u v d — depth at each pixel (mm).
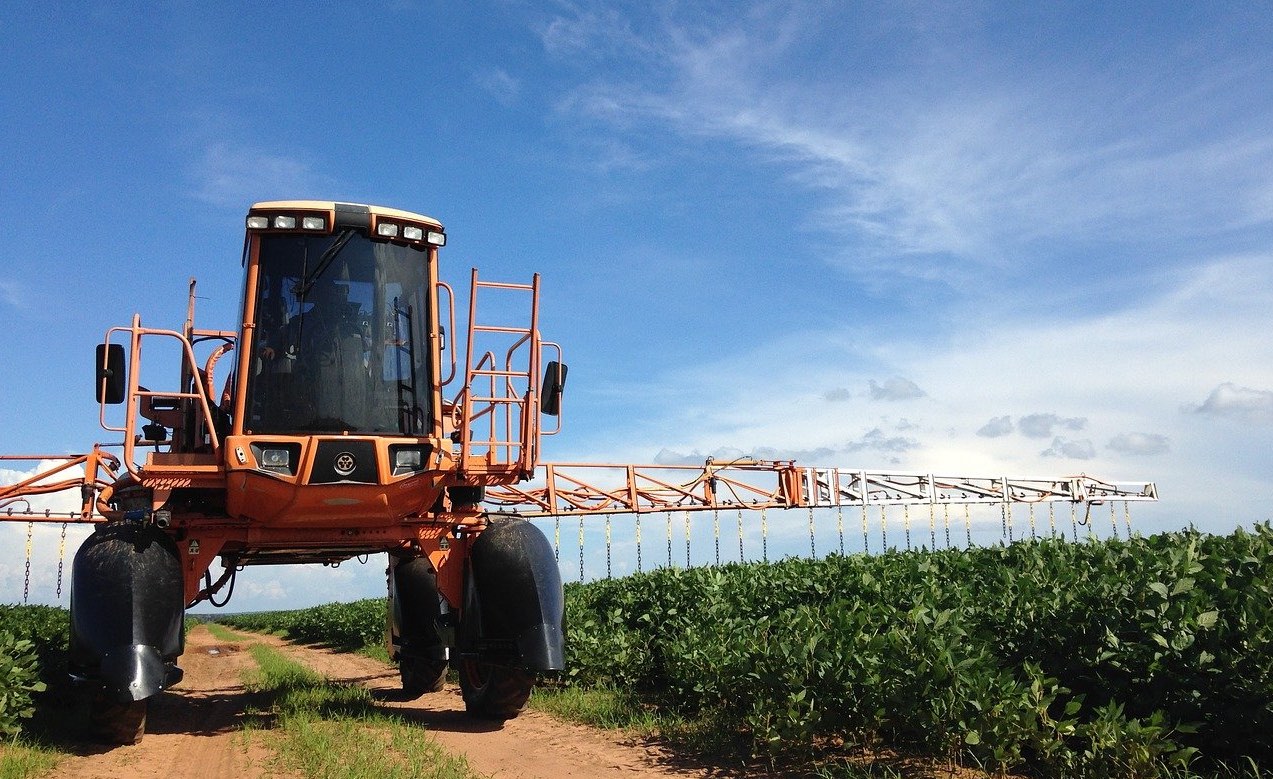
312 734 8117
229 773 7000
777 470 17844
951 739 6238
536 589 8773
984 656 6488
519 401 9047
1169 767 5664
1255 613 5934
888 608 8445
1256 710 5582
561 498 15625
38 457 10492
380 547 10062
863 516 18688
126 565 7852
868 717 6930
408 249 9055
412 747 7543
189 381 9789
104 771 7156
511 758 7672
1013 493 20812
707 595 12500
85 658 7590
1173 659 6113
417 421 8781
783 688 7438
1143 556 7922
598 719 9250
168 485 8148
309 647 26719
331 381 8531
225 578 11125
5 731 7730
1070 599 7016
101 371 7988
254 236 8617
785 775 6801
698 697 9383
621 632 12250
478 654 8891
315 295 8664
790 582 12359
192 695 12359
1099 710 5801
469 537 9594
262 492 8141
